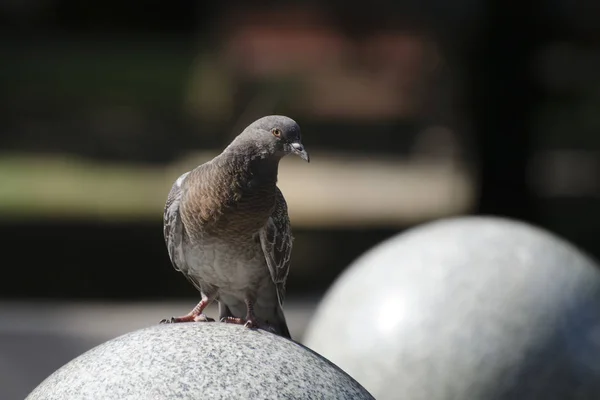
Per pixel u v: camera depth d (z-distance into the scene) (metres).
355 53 26.86
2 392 10.36
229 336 4.57
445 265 6.79
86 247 17.95
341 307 7.08
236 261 5.53
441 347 6.54
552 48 25.72
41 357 10.65
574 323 6.55
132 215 20.84
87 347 10.84
